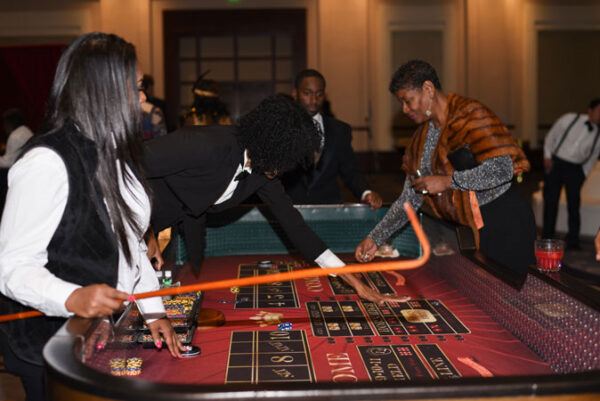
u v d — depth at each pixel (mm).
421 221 3016
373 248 2848
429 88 2559
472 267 2270
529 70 12578
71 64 1330
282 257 3230
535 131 12758
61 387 1072
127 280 1456
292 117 1898
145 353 1733
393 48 12578
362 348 1770
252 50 12602
